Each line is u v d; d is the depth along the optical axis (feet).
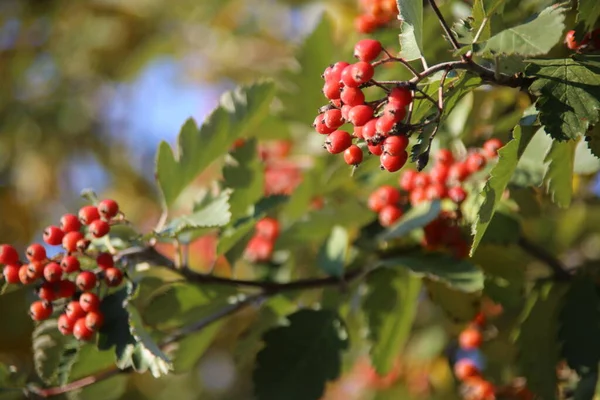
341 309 2.73
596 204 3.28
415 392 3.57
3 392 2.51
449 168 2.59
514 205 2.59
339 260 2.72
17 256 2.40
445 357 3.30
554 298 2.65
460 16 2.58
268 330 2.63
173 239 2.55
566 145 2.31
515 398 2.84
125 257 2.47
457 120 2.68
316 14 3.40
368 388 3.86
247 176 2.76
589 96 2.09
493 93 2.69
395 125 2.05
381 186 2.80
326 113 2.10
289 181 3.16
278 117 3.06
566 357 2.53
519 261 2.68
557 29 2.02
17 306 3.24
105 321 2.42
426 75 2.07
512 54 2.05
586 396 2.53
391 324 2.75
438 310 3.42
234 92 2.68
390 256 2.72
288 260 2.96
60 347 2.56
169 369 2.37
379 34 2.60
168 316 2.61
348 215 2.82
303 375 2.60
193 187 3.66
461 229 2.60
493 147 2.53
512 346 2.83
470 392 2.91
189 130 2.64
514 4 2.28
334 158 2.96
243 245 2.73
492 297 2.69
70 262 2.36
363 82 2.06
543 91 2.10
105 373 2.54
